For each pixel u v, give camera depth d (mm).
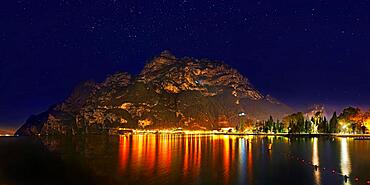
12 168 79250
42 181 62344
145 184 55781
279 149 116188
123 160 92125
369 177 57531
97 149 137750
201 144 162250
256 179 57406
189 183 55438
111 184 57406
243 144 154125
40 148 148125
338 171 63969
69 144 178125
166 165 79062
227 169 69688
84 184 58844
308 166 71312
